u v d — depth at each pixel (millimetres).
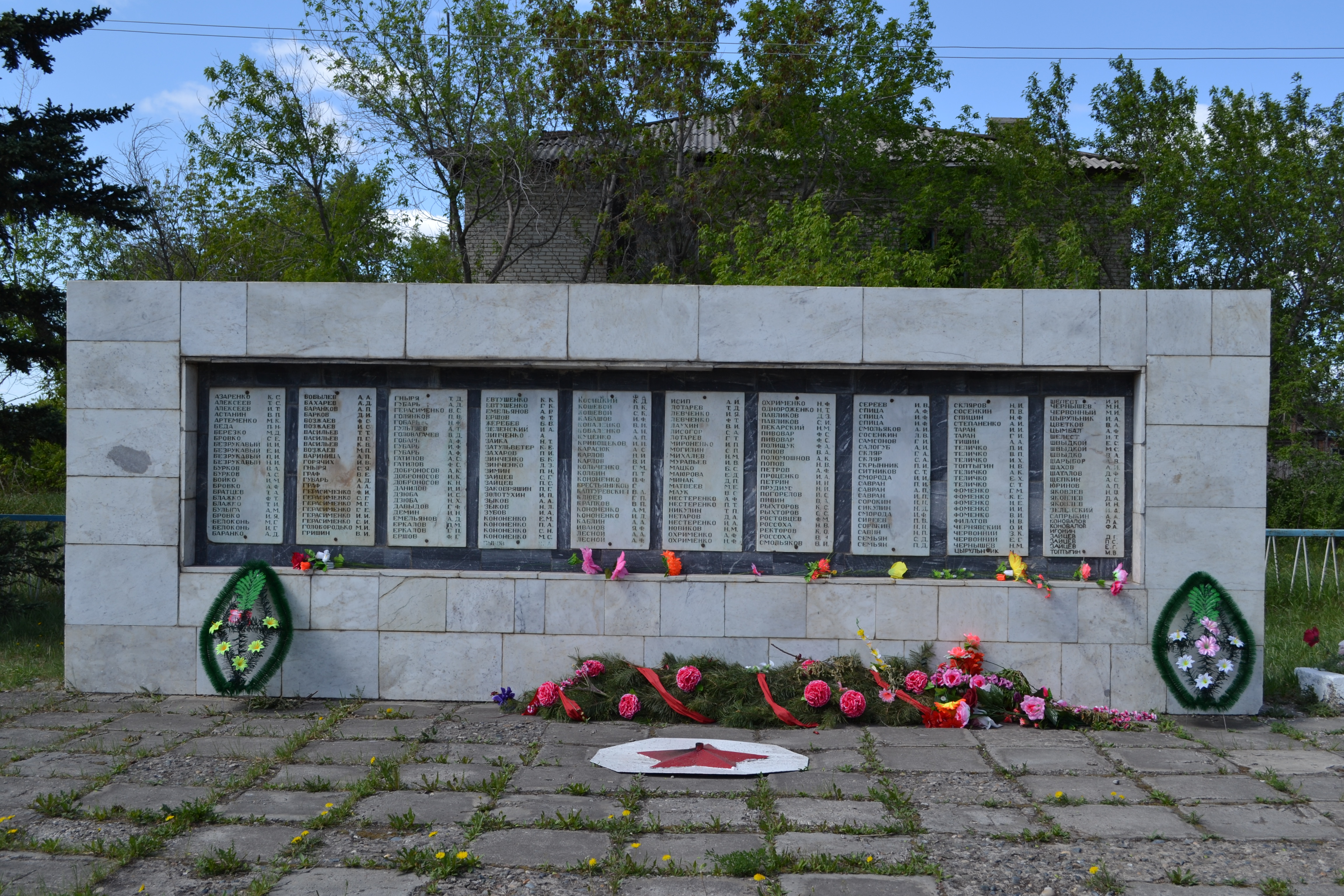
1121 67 18062
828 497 7227
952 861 4258
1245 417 6812
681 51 17484
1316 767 5629
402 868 4164
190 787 5180
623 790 5172
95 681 7219
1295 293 16531
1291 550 11828
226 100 19047
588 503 7297
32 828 4594
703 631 7082
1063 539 7113
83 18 9914
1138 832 4605
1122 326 6883
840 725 6520
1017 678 6750
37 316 10047
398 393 7328
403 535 7340
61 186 9578
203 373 7375
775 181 18703
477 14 19016
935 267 17062
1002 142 18328
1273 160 16719
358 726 6457
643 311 7078
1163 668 6809
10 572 9578
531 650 7133
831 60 18031
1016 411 7141
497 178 19516
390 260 20391
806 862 4199
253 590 7039
